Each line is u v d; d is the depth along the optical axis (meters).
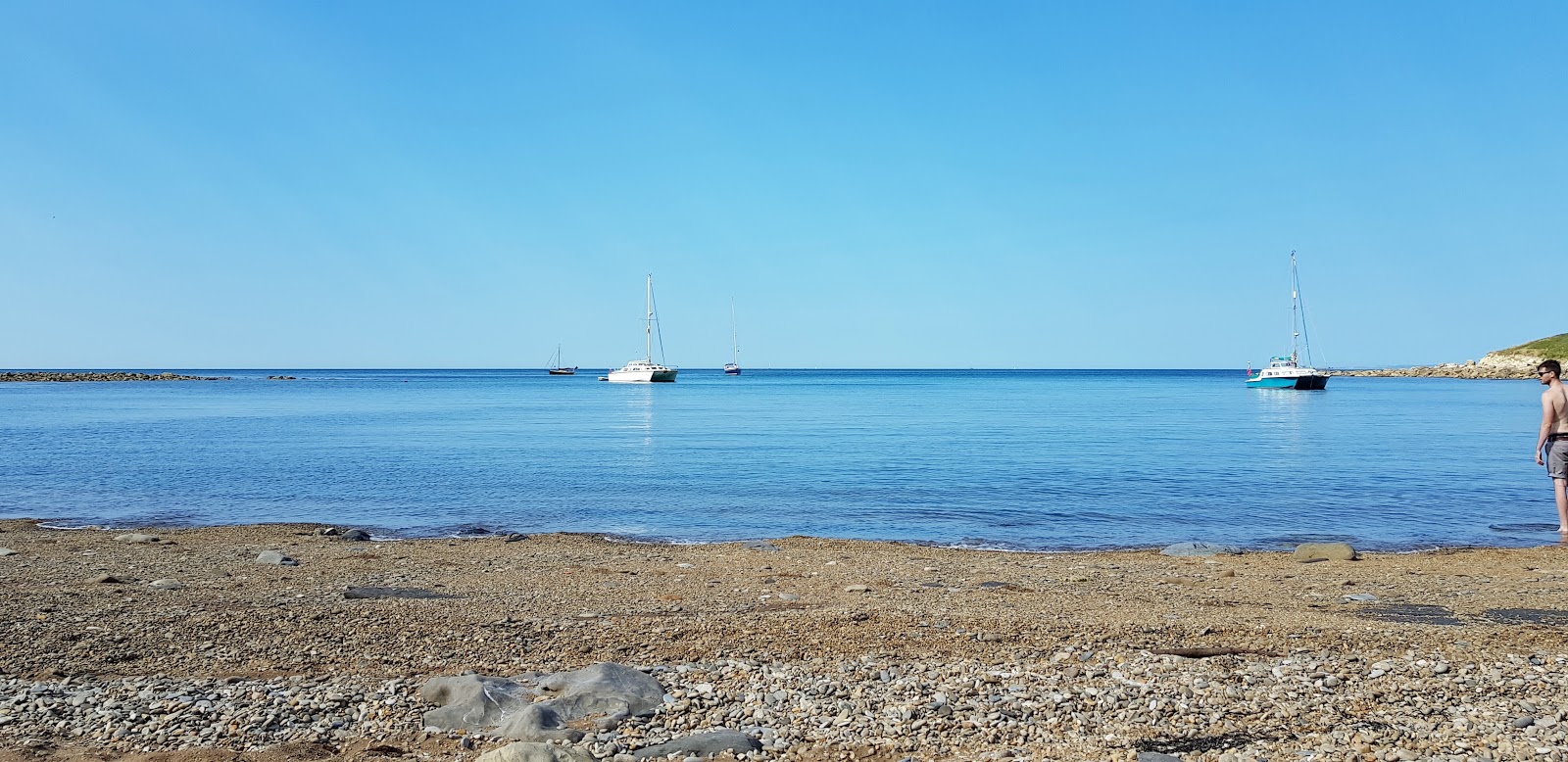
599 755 7.03
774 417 70.44
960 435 51.91
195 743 7.20
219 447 44.03
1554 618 11.77
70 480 31.33
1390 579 15.12
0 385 158.12
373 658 9.54
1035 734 7.38
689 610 12.23
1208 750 7.00
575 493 28.72
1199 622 11.19
